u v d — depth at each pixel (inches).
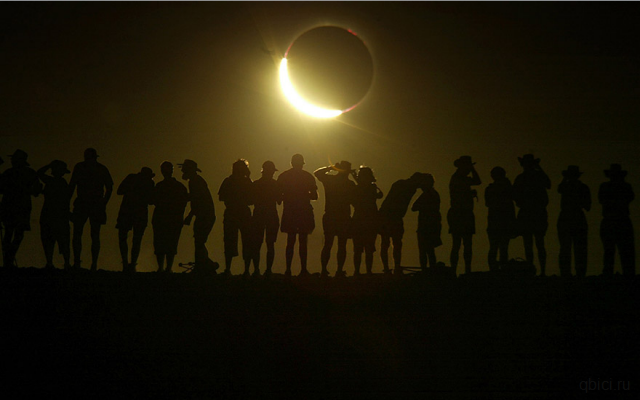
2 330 1421.0
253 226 1812.3
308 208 1835.6
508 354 1363.2
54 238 1850.4
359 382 1273.4
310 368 1320.1
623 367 1315.2
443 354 1366.9
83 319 1482.5
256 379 1283.2
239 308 1557.6
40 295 1596.9
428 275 1813.5
